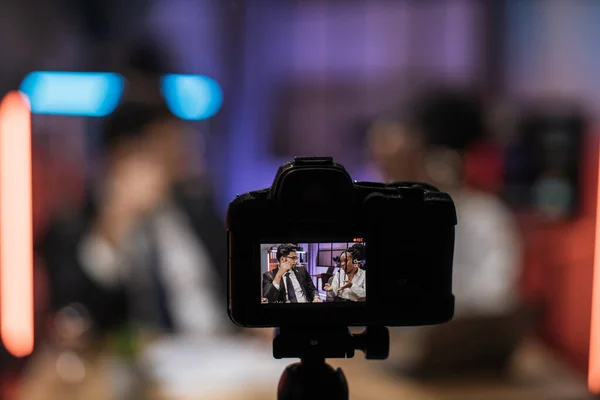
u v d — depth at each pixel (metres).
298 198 0.54
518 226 2.11
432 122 1.65
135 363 1.36
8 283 2.06
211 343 1.53
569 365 1.83
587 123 2.30
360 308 0.55
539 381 1.36
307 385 0.57
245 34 3.54
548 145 2.18
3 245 2.08
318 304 0.55
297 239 0.55
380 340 0.57
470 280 1.60
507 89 3.27
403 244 0.56
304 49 3.58
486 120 2.23
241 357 1.44
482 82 3.33
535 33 3.21
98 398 1.29
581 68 3.12
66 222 1.67
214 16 3.47
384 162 1.69
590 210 2.09
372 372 1.36
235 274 0.54
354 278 0.56
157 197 1.68
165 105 1.71
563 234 2.08
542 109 2.86
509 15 3.28
